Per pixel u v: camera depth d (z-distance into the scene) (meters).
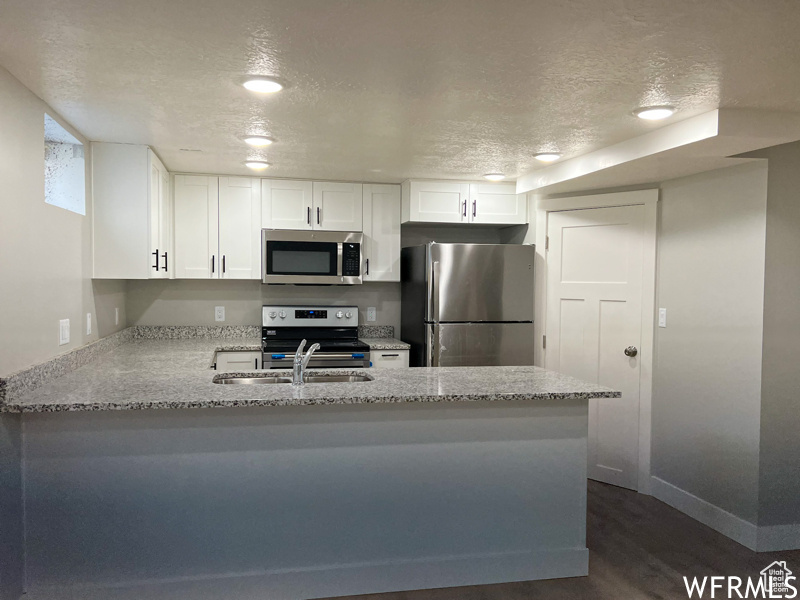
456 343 4.28
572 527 2.80
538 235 4.41
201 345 4.20
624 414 4.04
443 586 2.68
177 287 4.61
